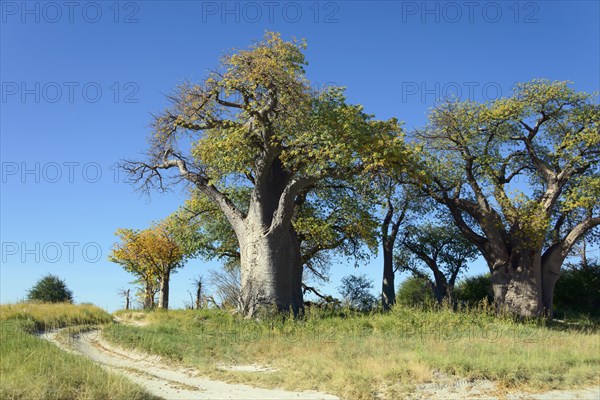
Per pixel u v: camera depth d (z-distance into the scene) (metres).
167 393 9.79
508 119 28.67
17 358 10.00
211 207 30.44
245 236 23.11
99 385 8.66
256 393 9.88
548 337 15.44
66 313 22.16
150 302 45.44
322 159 21.33
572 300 36.03
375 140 21.22
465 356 10.73
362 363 11.29
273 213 22.83
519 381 9.38
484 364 10.02
